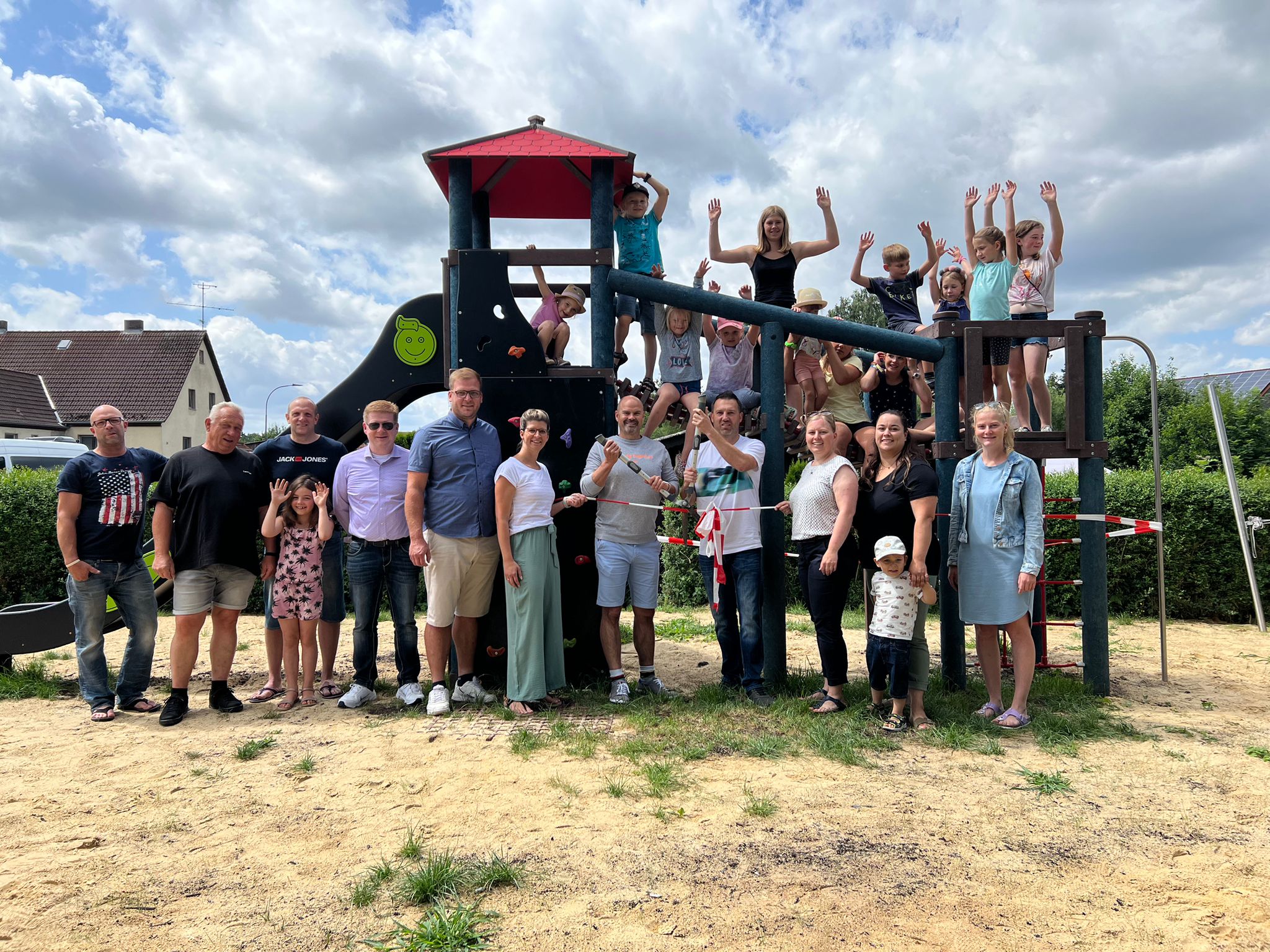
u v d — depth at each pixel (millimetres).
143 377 35781
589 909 2840
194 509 5352
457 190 6234
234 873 3143
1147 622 9930
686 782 4090
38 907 2871
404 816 3684
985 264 6680
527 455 5426
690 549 10805
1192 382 34625
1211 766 4395
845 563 5234
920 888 2998
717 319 7258
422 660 7246
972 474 5195
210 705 5703
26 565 10227
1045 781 4082
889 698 5309
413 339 6559
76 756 4586
